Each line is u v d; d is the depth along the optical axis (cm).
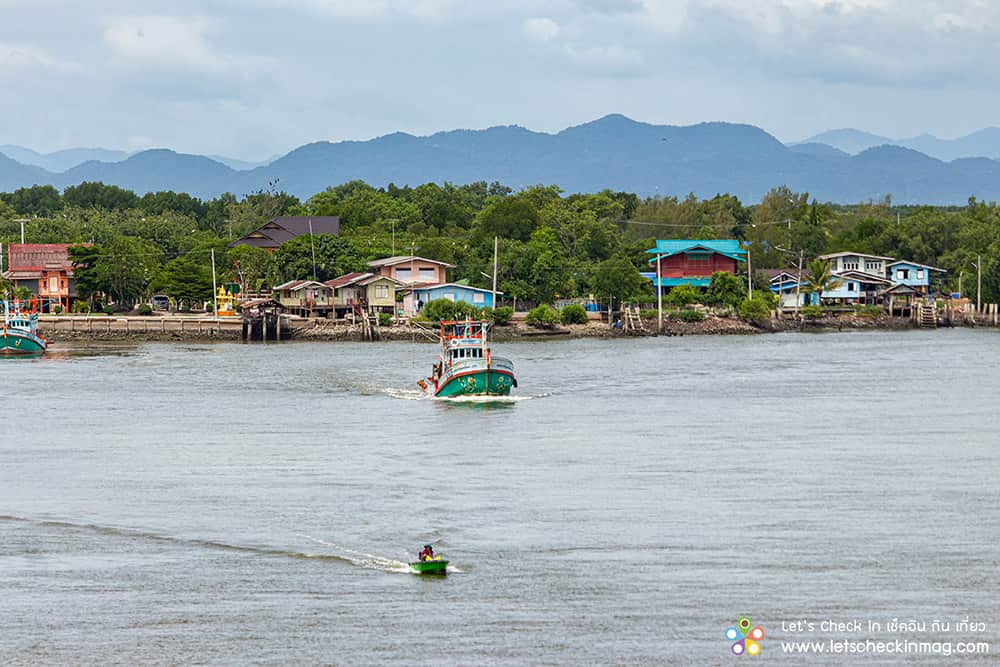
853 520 12850
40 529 12694
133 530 12625
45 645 9531
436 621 9938
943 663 9231
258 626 9862
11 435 18738
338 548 11888
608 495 14050
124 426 19588
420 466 15900
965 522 12769
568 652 9362
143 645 9519
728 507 13425
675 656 9300
